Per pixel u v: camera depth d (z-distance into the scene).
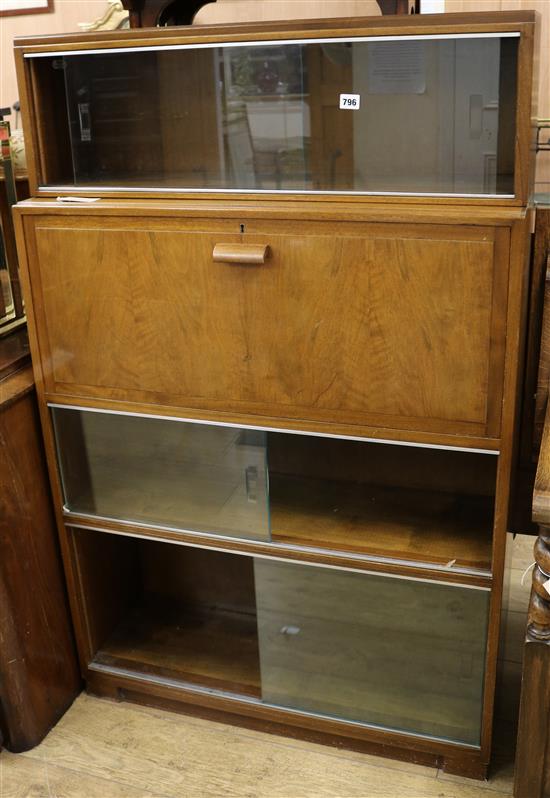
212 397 1.54
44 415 1.69
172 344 1.53
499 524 1.43
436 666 1.60
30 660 1.73
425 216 1.30
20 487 1.67
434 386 1.39
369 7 1.81
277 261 1.40
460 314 1.33
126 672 1.86
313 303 1.41
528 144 1.25
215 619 2.03
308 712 1.71
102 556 1.92
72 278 1.55
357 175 1.38
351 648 1.66
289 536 1.63
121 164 1.51
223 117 1.42
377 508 1.72
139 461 1.68
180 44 1.39
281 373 1.48
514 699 1.83
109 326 1.56
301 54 1.34
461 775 1.66
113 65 1.45
